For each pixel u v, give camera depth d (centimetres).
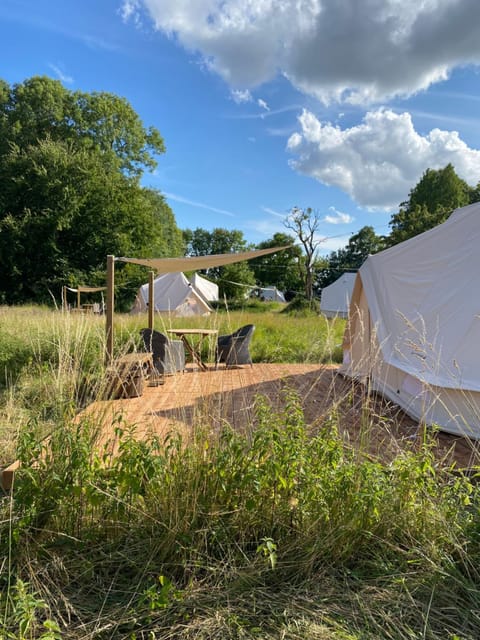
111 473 205
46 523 206
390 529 204
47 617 167
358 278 648
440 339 442
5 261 2361
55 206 2438
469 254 466
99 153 2795
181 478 212
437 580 183
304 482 207
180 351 673
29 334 649
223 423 237
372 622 163
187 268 714
